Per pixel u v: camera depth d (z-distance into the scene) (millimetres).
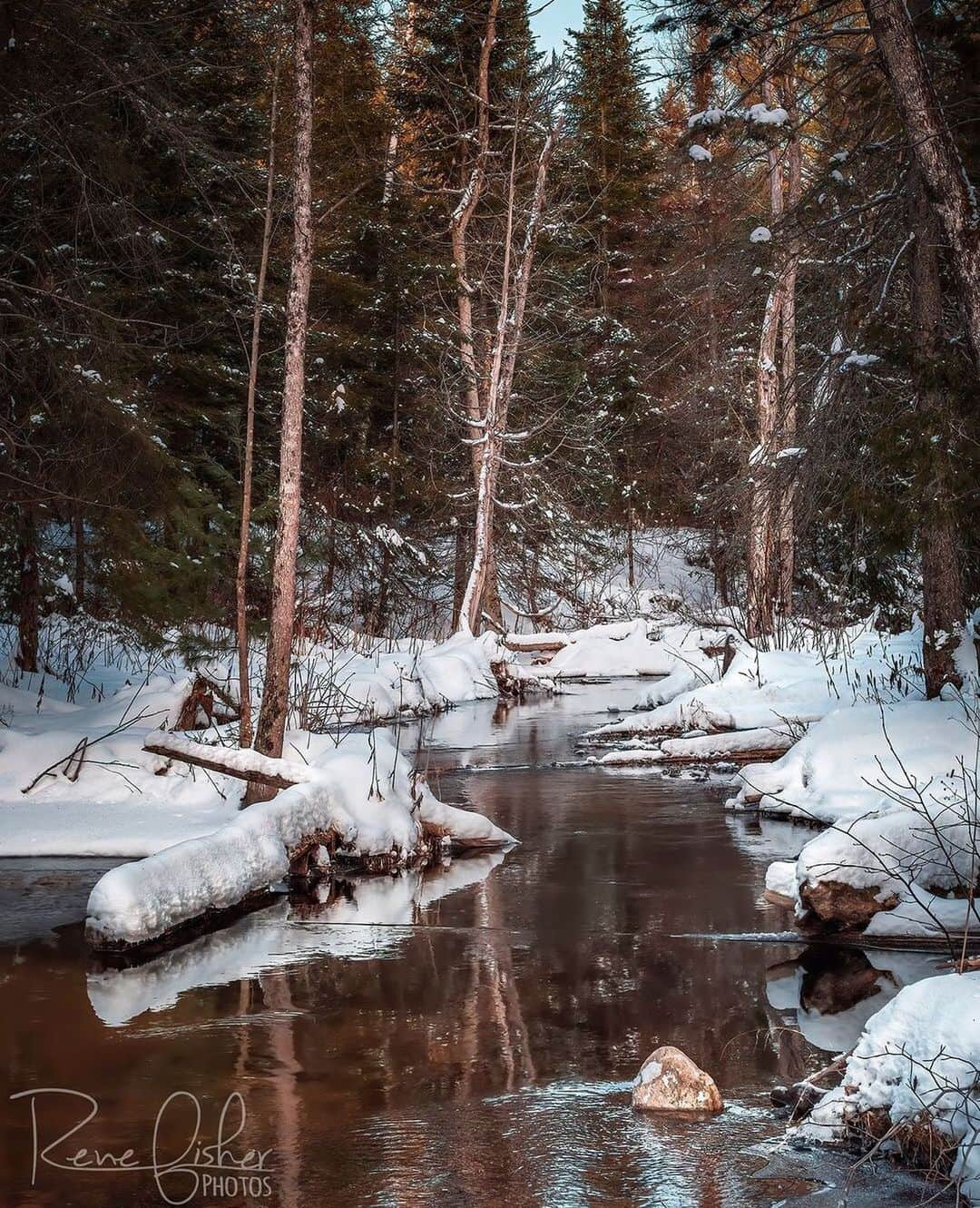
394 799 11555
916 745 12172
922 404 11203
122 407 16062
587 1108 5590
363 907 9648
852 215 12445
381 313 33719
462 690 26516
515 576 36969
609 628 33219
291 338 11523
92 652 20172
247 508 12648
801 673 18438
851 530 14977
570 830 12727
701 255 20547
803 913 8656
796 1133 5250
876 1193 4703
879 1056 5289
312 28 11430
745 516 16625
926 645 13234
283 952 8312
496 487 33562
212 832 10219
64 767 12453
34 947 8352
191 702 14867
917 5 12125
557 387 36906
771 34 11289
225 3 18016
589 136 33438
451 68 32719
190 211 23375
